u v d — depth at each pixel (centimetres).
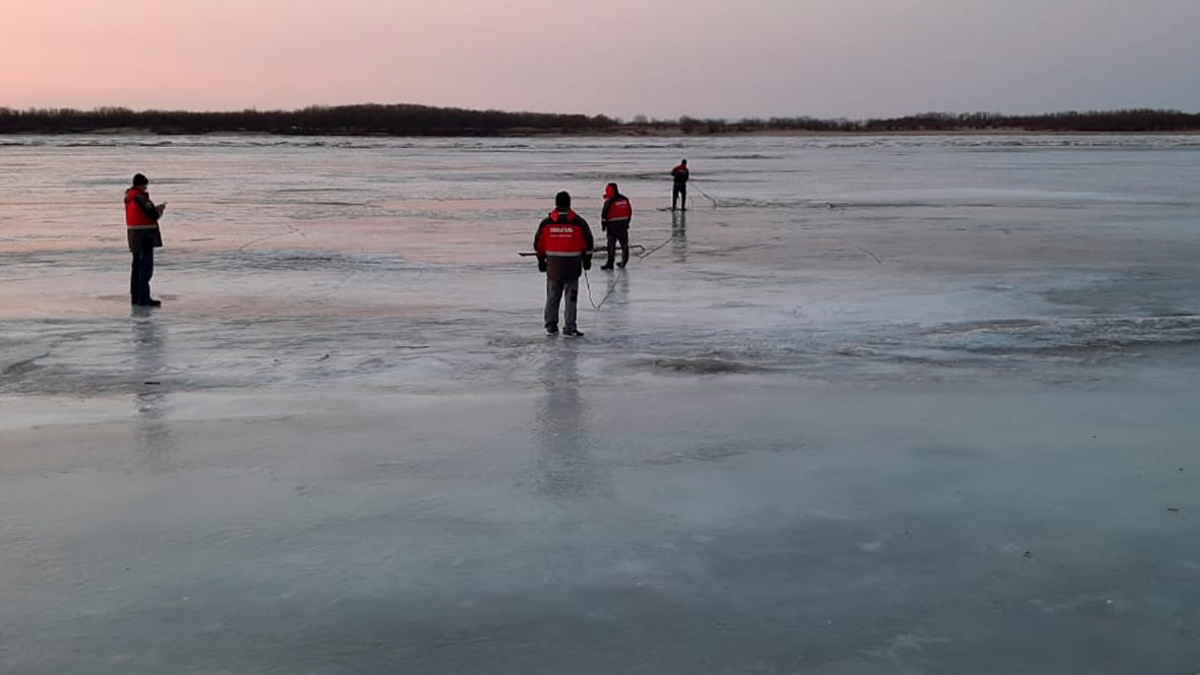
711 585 552
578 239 1270
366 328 1354
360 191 4256
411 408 928
